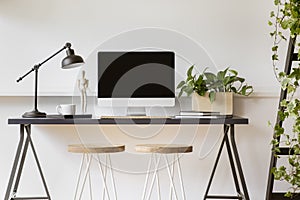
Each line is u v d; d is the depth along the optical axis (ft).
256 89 11.57
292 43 9.35
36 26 11.41
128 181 11.58
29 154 11.48
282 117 8.59
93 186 11.53
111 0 11.49
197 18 11.55
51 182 11.51
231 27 11.59
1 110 11.44
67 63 10.21
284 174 8.96
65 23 11.45
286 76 8.52
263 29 11.61
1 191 11.42
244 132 11.68
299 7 8.11
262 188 11.71
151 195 11.57
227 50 11.58
